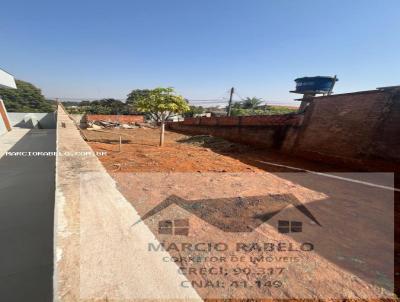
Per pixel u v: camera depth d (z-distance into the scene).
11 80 18.77
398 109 6.91
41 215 4.22
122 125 25.52
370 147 7.44
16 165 8.30
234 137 15.88
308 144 9.98
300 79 13.27
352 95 8.52
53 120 30.19
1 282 2.42
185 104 11.59
